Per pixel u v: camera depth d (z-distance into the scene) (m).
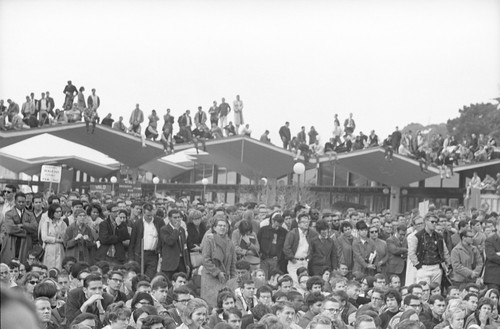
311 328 9.87
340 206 50.06
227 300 12.16
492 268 18.94
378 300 14.15
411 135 56.78
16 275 13.86
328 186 57.22
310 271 18.72
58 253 18.06
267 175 54.81
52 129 47.25
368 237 19.81
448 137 59.59
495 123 97.88
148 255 18.14
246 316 12.09
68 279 13.63
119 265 16.56
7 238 18.02
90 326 9.90
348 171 58.72
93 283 11.88
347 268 19.06
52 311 11.82
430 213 20.89
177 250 17.84
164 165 58.75
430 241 18.89
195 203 28.17
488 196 53.91
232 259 16.16
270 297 13.35
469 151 59.12
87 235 18.28
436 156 57.84
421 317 13.76
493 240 18.88
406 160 55.47
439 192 57.69
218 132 52.88
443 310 13.74
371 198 57.34
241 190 52.28
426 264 18.84
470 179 59.72
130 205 25.88
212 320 12.11
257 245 18.38
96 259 18.38
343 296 13.35
